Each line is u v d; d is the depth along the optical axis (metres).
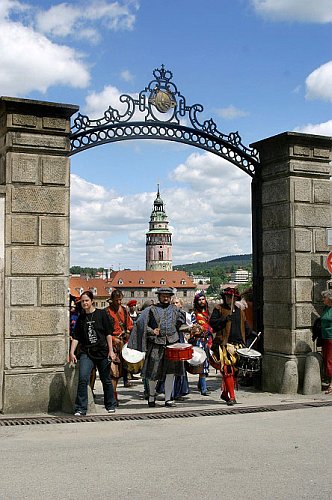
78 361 9.91
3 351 9.79
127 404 11.09
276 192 12.40
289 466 6.32
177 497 5.37
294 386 11.81
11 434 8.07
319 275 12.30
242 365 10.80
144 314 10.68
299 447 7.10
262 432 7.96
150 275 159.25
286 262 12.10
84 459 6.63
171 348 10.28
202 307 12.71
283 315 12.12
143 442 7.45
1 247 9.88
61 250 10.22
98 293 126.56
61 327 10.14
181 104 11.63
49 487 5.65
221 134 12.16
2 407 9.73
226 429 8.20
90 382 10.84
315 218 12.33
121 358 11.16
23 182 10.03
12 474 6.06
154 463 6.45
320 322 11.80
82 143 10.62
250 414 9.43
